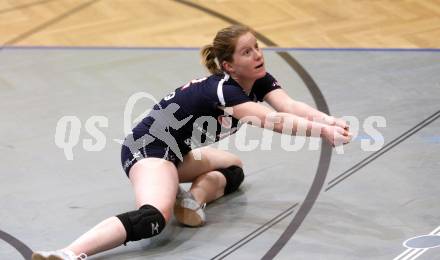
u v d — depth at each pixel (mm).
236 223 5879
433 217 5770
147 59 9281
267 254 5414
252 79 5758
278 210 6035
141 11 11102
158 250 5555
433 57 9008
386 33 9945
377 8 10922
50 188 6504
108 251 5578
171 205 5520
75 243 5191
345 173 6531
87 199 6320
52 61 9336
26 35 10281
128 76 8797
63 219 6031
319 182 6426
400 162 6637
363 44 9570
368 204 6023
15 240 5750
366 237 5555
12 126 7664
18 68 9148
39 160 6984
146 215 5348
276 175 6598
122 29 10398
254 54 5617
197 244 5613
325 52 9336
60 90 8492
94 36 10180
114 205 6211
